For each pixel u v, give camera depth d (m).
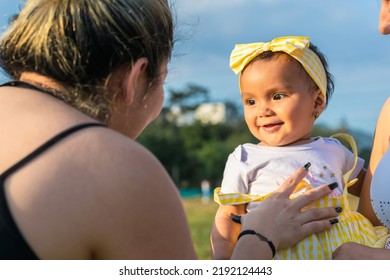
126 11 2.03
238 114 51.72
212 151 44.78
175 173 44.25
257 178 2.83
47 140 1.80
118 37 2.00
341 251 2.56
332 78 3.10
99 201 1.73
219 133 48.66
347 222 2.70
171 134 47.88
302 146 2.85
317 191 2.58
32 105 1.93
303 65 2.79
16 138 1.84
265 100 2.84
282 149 2.84
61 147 1.78
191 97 52.91
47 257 1.70
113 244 1.75
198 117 50.66
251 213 2.51
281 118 2.81
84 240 1.73
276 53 2.83
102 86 2.01
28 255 1.69
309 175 2.77
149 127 47.19
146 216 1.78
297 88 2.80
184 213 1.90
